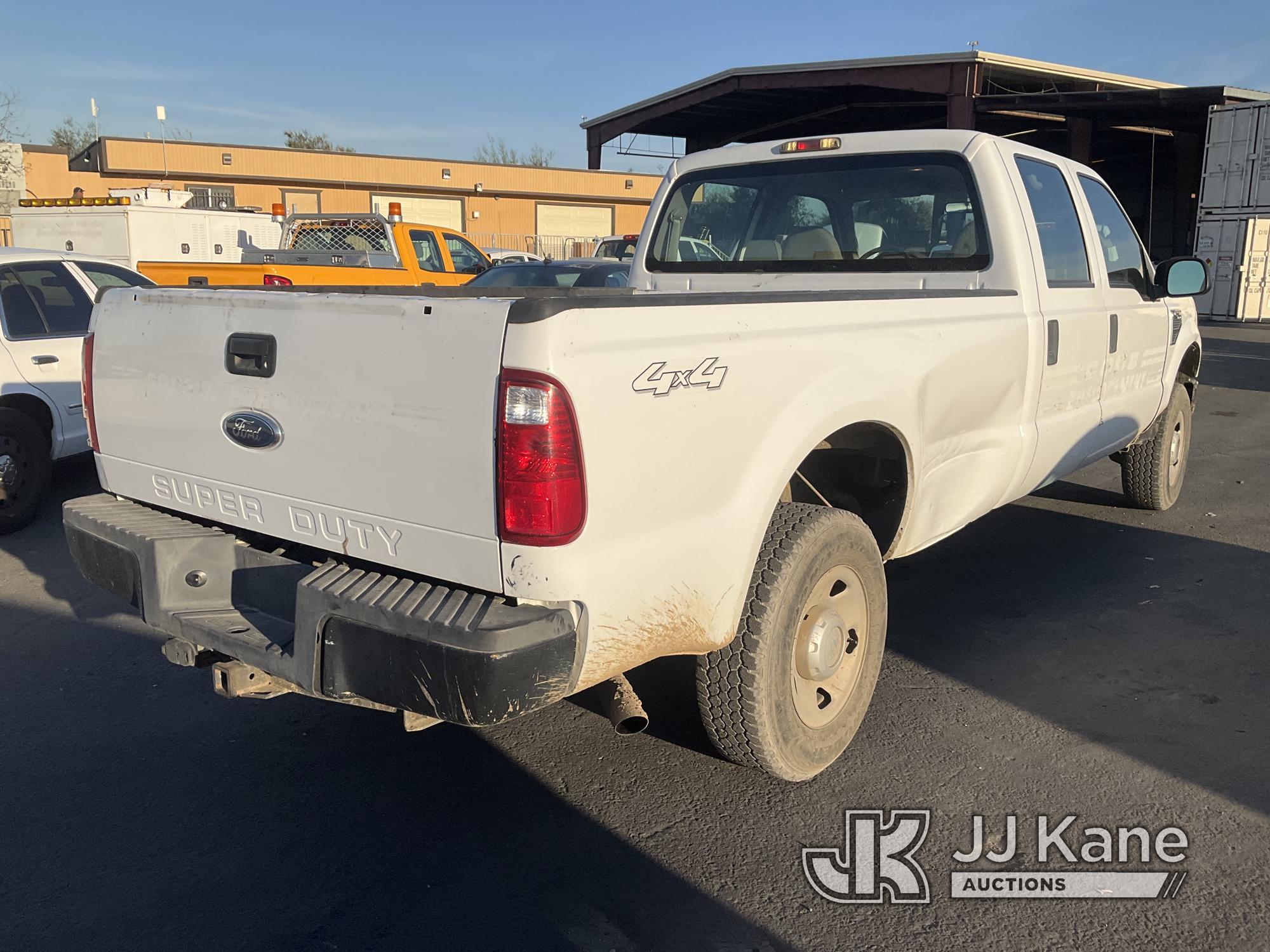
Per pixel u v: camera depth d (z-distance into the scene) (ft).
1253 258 69.77
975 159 13.94
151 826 10.47
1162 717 12.42
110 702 13.44
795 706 10.44
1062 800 10.62
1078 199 16.03
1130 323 17.16
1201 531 20.51
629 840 10.12
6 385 21.35
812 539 10.15
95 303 11.08
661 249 17.04
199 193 108.68
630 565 8.29
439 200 122.62
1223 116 69.46
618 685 9.76
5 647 15.33
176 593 9.95
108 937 8.74
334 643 8.36
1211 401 37.78
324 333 8.69
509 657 7.58
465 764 11.71
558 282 35.50
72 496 24.41
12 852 10.00
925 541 12.69
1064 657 14.28
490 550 7.91
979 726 12.25
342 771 11.59
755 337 9.27
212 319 9.62
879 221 14.84
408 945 8.60
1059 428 15.15
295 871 9.67
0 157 102.53
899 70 70.18
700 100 82.94
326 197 114.93
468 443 7.87
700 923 8.87
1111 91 74.28
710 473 8.91
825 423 10.01
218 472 9.84
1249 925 8.70
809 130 99.40
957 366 12.12
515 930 8.79
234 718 12.98
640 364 8.14
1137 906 8.94
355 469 8.64
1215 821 10.19
